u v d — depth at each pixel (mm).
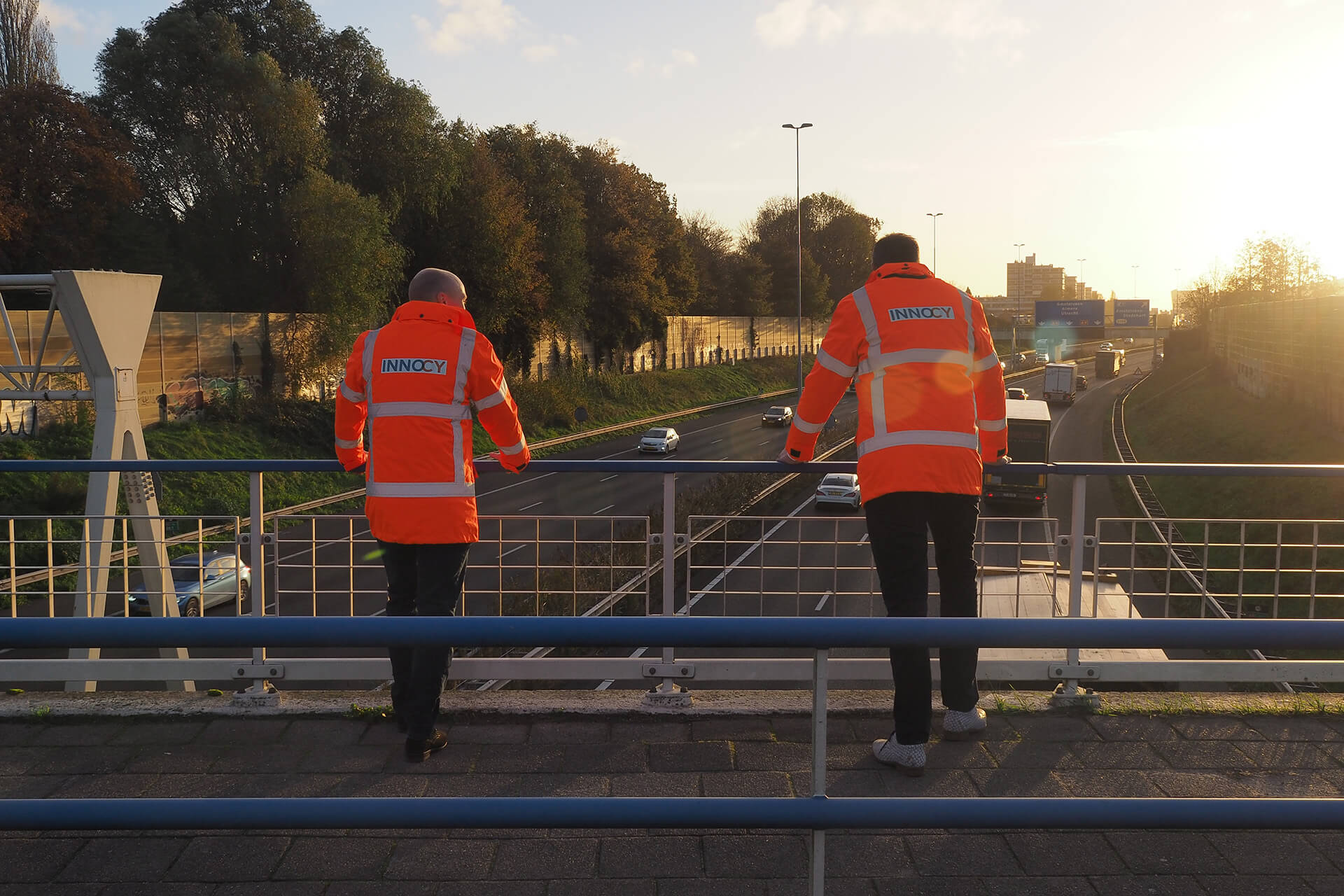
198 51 35656
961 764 3232
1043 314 87688
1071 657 3807
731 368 69938
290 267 36031
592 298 54531
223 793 3018
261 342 33438
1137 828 1496
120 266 32000
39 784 3090
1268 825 1486
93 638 1369
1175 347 70688
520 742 3402
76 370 9086
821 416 3336
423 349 3365
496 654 5074
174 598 4082
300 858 2607
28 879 2508
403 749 3348
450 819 1472
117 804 1445
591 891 2441
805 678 3799
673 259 64062
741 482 21734
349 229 34625
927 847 2672
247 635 1385
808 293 83500
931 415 3119
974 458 3172
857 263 95812
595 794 2996
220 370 32000
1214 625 1437
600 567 3908
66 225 30422
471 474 3445
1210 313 59594
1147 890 2480
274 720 3611
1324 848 2693
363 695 3809
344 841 2689
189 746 3385
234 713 3635
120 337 6988
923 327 3162
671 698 3682
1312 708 3662
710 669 3756
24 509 21594
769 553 17188
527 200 48000
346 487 27781
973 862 2600
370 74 38656
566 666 3771
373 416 3379
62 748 3359
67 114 30297
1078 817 1499
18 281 6730
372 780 3102
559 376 49062
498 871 2535
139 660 3805
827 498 23156
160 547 4012
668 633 1436
